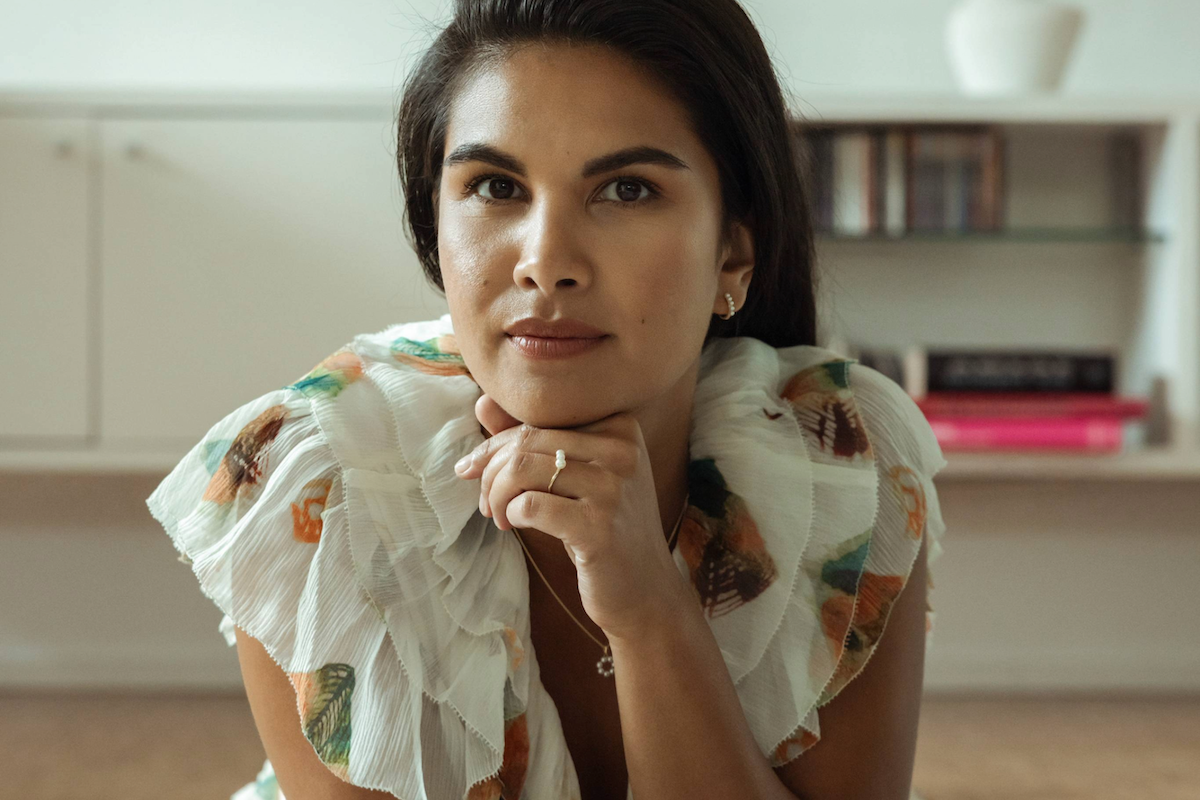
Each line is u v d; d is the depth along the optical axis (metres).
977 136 2.11
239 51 2.24
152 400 1.98
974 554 2.37
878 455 0.87
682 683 0.70
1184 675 2.37
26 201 1.96
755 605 0.80
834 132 2.10
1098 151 2.27
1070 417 2.05
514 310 0.65
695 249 0.68
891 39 2.27
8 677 2.31
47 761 1.86
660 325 0.66
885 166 2.10
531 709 0.76
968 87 2.14
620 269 0.65
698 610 0.72
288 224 1.98
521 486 0.67
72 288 1.97
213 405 1.98
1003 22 2.06
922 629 0.88
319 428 0.74
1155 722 2.13
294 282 1.98
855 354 2.14
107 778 1.78
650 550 0.69
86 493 2.31
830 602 0.81
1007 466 2.04
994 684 2.36
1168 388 2.11
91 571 2.32
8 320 1.97
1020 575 2.37
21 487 2.31
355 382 0.77
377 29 2.24
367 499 0.72
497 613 0.74
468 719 0.71
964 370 2.08
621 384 0.67
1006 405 2.05
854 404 0.87
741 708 0.74
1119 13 2.29
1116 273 2.29
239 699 2.23
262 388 1.98
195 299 1.98
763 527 0.81
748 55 0.71
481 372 0.68
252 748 1.93
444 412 0.76
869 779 0.83
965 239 2.14
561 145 0.64
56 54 2.24
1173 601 2.36
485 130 0.65
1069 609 2.37
